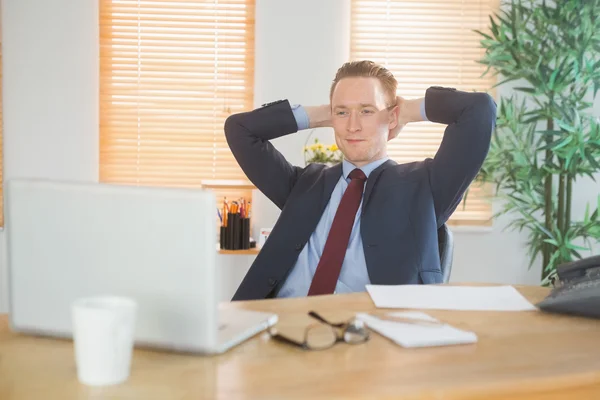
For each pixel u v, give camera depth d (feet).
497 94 13.26
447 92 6.74
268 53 12.96
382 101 6.77
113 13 12.94
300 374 3.18
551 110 12.02
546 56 11.99
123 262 3.50
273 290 6.73
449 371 3.22
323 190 6.87
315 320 4.17
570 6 11.73
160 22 13.02
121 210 3.47
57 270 3.67
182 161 13.21
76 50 12.84
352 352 3.54
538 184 12.38
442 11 13.26
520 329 4.04
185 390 2.98
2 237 12.82
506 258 13.39
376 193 6.64
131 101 13.07
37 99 12.83
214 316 3.41
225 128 7.41
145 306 3.48
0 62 12.71
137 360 3.41
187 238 3.37
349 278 6.45
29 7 12.71
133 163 13.16
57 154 12.94
